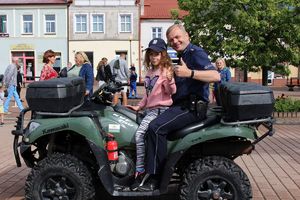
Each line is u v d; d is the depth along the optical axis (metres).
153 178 4.88
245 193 4.73
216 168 4.73
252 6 15.98
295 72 40.44
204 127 4.82
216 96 5.62
